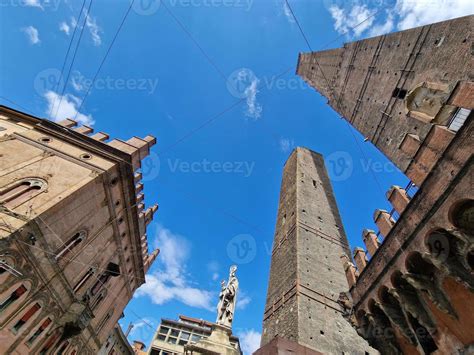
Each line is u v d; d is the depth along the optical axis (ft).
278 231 146.10
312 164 192.03
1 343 63.62
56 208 69.26
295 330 78.48
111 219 92.99
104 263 96.27
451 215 41.91
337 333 82.58
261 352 64.49
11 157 74.79
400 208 56.70
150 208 128.26
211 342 45.16
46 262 69.97
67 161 81.66
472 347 40.24
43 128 86.99
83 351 97.25
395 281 52.44
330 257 115.44
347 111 125.59
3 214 61.52
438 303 44.73
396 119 88.28
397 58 92.12
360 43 124.47
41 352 76.89
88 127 103.96
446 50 69.51
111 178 87.15
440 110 61.26
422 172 53.21
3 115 91.56
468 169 40.24
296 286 93.81
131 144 100.27
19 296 66.18
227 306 53.62
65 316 81.41
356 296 64.13
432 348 48.08
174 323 200.95
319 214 140.87
